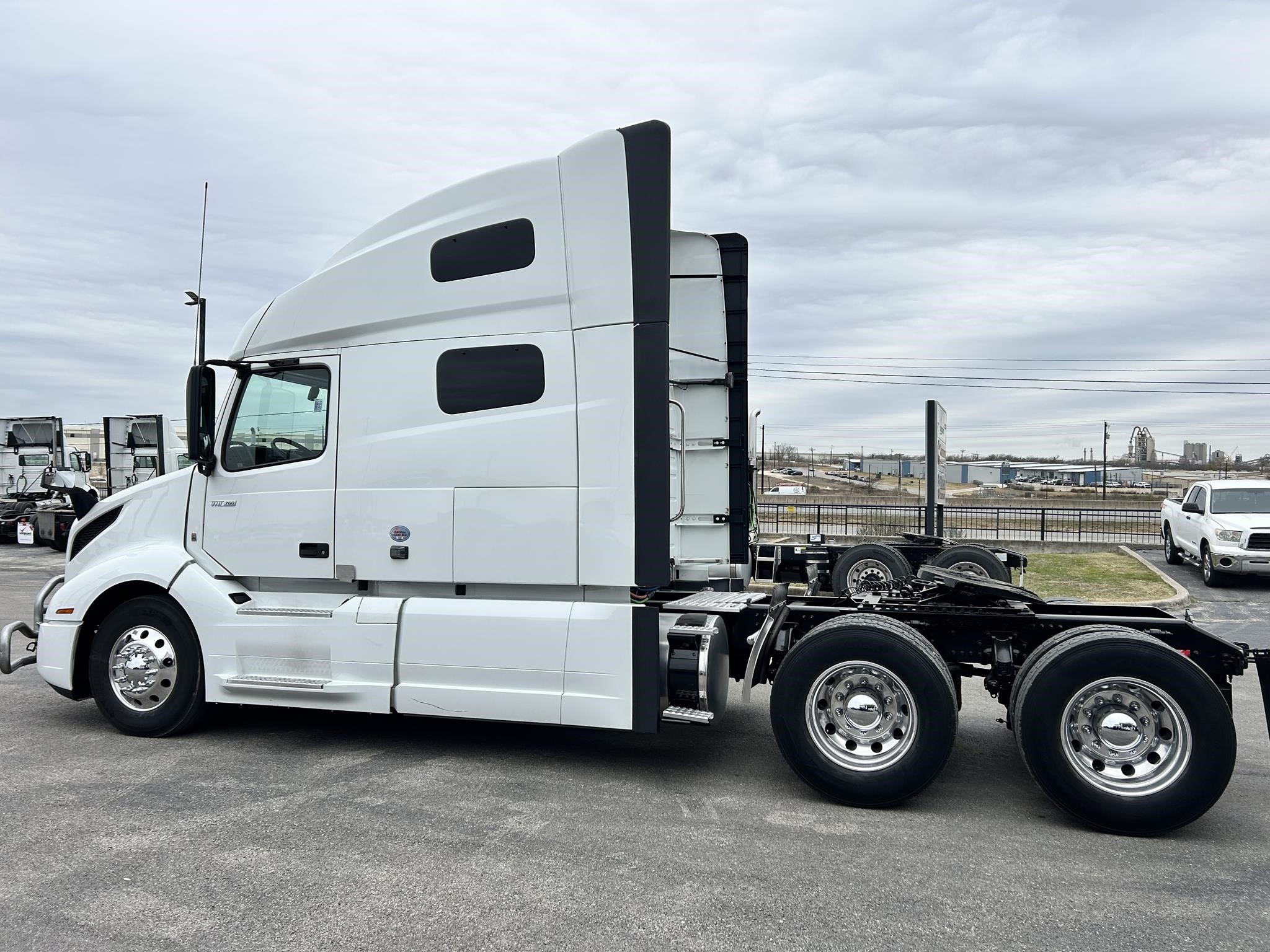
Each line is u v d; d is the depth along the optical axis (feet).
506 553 16.33
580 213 16.05
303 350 18.07
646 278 15.60
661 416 15.48
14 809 14.23
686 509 23.32
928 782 14.30
